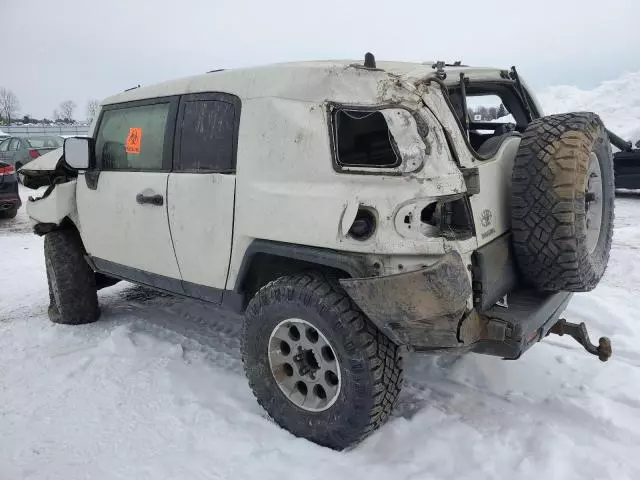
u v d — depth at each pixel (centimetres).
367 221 257
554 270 276
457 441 289
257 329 301
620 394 332
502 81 352
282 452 283
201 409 325
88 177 429
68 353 415
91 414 327
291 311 282
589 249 314
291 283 282
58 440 302
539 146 274
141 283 407
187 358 400
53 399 346
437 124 255
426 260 248
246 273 313
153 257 377
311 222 270
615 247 681
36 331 463
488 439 290
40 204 469
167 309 512
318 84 278
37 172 475
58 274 459
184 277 358
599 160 314
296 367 293
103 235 420
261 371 305
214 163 329
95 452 290
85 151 414
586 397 328
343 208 260
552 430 295
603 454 278
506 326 258
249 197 301
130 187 385
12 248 813
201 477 267
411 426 303
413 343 257
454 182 251
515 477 261
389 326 254
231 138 318
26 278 644
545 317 283
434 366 374
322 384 283
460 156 259
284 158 285
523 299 290
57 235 465
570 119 287
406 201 247
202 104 338
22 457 287
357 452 281
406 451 284
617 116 1759
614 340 404
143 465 278
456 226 260
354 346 263
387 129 258
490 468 268
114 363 391
